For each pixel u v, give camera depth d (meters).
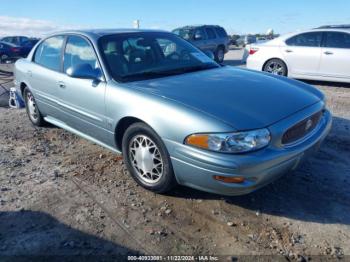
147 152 3.29
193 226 2.92
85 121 3.98
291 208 3.14
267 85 3.53
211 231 2.85
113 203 3.26
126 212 3.12
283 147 2.92
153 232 2.85
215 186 2.83
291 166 3.00
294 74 8.80
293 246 2.67
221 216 3.04
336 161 4.04
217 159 2.72
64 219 3.04
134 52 3.98
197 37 15.45
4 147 4.68
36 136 5.07
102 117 3.67
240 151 2.71
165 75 3.78
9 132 5.28
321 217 3.01
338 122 5.44
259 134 2.75
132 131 3.36
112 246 2.70
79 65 3.73
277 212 3.09
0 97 7.73
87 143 4.74
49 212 3.14
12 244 2.73
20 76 5.32
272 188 3.47
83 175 3.82
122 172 3.87
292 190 3.43
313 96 3.54
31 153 4.45
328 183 3.55
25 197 3.39
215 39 16.45
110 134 3.66
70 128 4.52
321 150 4.35
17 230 2.90
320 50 8.30
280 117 2.94
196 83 3.46
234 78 3.69
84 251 2.65
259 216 3.04
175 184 3.22
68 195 3.41
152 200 3.31
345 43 8.06
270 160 2.74
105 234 2.83
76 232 2.86
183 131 2.88
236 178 2.72
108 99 3.53
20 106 6.77
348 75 8.07
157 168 3.27
